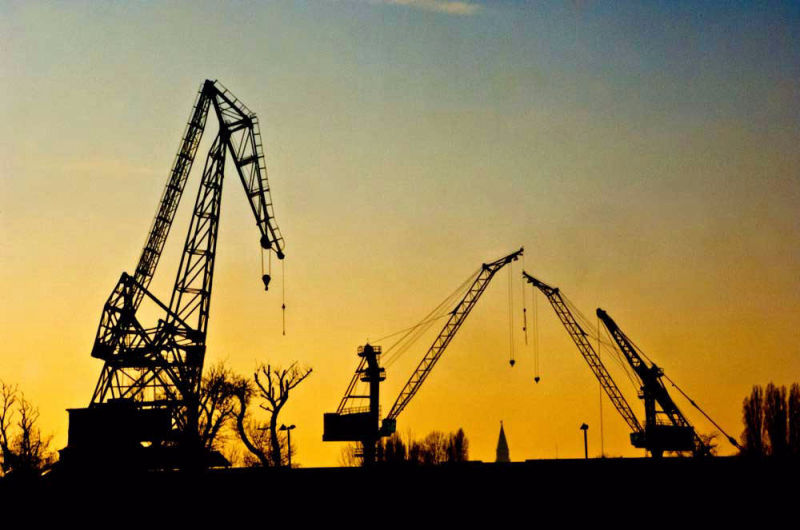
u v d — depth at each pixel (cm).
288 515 8994
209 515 9031
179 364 11631
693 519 8825
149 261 11762
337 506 9000
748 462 9025
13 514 9081
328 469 9194
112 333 11562
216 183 11819
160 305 11656
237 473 9162
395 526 8931
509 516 8950
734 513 8831
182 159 11688
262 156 11794
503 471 9094
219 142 11788
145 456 10969
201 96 11650
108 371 11569
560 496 8969
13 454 10812
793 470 8912
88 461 10781
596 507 8919
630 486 8950
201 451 11212
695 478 8956
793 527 8719
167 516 9056
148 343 11588
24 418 11206
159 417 11094
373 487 9038
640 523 8844
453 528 8925
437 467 9162
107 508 9112
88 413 10975
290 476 9125
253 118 11806
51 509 9112
